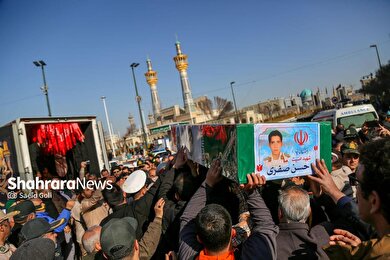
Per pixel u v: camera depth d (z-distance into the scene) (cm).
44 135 927
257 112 10400
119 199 443
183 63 11369
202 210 226
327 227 245
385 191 133
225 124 263
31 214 467
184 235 255
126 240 241
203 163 307
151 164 998
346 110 1512
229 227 218
